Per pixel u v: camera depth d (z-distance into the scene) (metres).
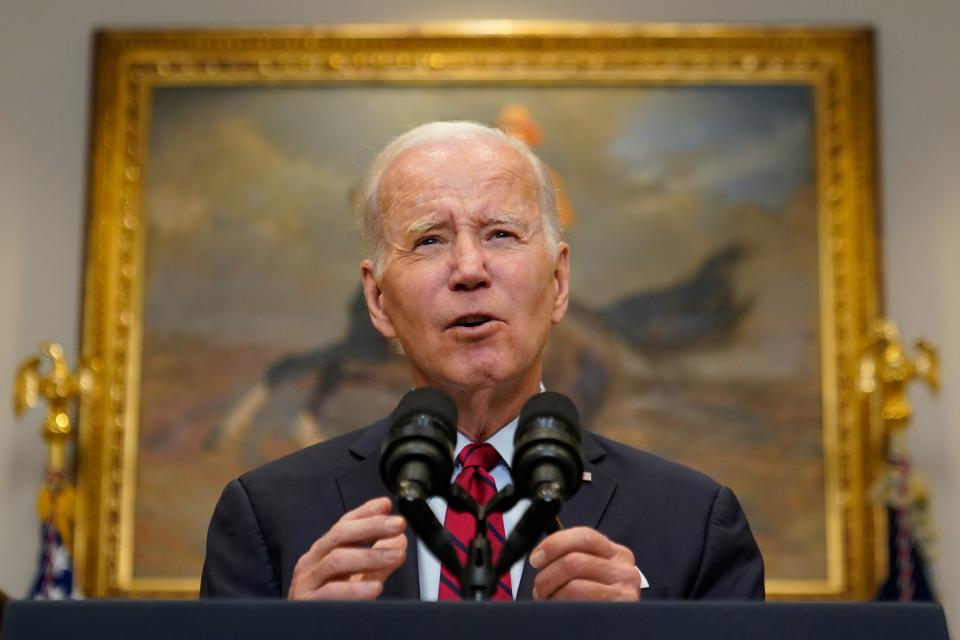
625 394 15.05
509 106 15.52
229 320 15.25
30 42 15.81
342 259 15.38
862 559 14.62
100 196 15.32
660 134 15.52
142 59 15.62
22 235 15.41
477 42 15.55
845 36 15.54
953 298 15.22
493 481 6.72
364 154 15.52
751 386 15.05
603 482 7.07
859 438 14.86
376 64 15.56
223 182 15.51
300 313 15.28
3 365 15.11
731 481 14.88
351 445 7.40
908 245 15.38
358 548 5.42
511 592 6.54
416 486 4.98
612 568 5.44
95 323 15.09
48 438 14.19
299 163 15.54
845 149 15.38
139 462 14.94
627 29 15.57
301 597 5.36
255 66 15.62
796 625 4.08
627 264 15.32
